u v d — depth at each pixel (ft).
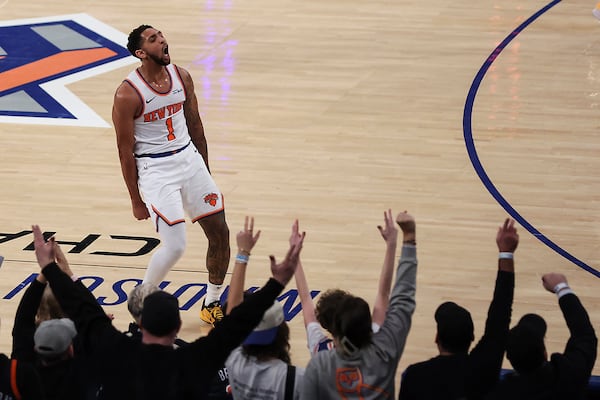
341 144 67.36
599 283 50.14
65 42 86.79
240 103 74.13
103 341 27.04
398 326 28.07
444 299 48.80
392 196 60.03
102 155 66.23
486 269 51.60
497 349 27.63
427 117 71.41
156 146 45.14
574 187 60.90
